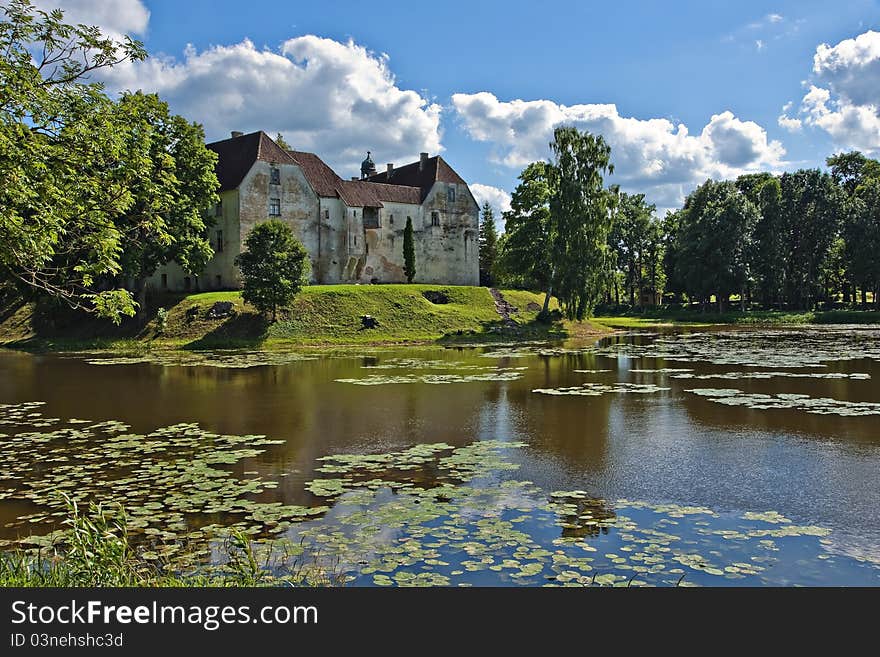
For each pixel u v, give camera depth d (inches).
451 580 297.3
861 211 2797.7
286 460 526.6
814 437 588.4
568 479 467.2
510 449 558.6
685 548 336.2
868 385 885.8
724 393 836.6
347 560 321.4
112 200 437.1
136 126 466.3
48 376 1095.6
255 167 2247.8
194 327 1772.9
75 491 445.4
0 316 2034.9
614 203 2143.2
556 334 2001.7
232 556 327.0
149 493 438.6
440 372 1112.8
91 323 1882.4
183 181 1834.4
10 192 374.9
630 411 724.7
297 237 2356.1
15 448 570.3
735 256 2790.4
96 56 438.9
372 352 1535.4
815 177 2992.1
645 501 415.8
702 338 1835.6
